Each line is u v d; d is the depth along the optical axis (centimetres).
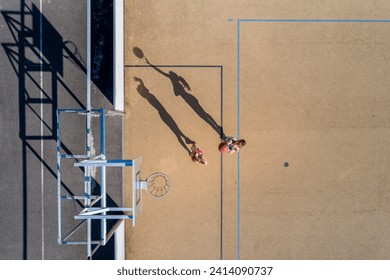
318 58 794
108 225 739
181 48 784
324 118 798
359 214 806
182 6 782
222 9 784
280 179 800
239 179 797
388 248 811
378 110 800
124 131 781
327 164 801
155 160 789
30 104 730
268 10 786
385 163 805
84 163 547
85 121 738
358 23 794
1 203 729
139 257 798
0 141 729
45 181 736
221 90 790
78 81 734
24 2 725
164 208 795
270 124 795
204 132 791
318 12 790
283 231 804
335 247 807
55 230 736
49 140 736
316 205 803
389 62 800
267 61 791
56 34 729
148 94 785
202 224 799
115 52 704
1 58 726
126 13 779
